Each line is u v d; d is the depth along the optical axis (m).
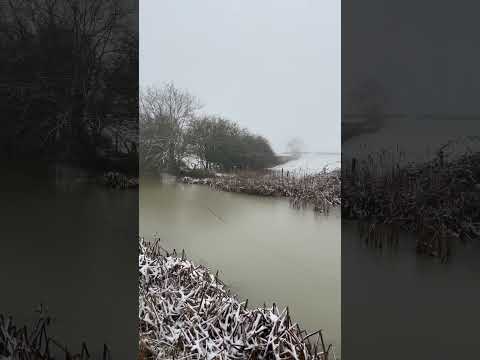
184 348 2.46
